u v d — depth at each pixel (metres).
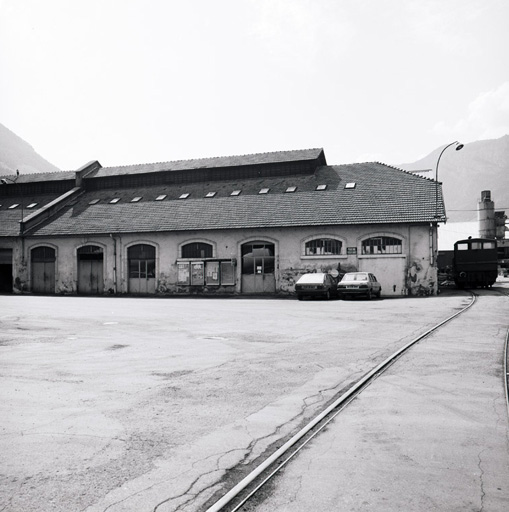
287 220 29.77
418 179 30.61
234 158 37.44
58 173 42.62
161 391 6.72
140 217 33.75
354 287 24.78
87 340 11.50
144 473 4.06
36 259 35.28
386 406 5.99
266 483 3.87
